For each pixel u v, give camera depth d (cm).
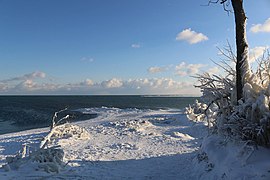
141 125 2375
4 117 4216
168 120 2711
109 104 7888
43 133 2056
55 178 786
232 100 862
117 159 1141
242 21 827
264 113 705
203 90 972
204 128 1964
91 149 1382
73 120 3425
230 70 937
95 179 808
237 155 704
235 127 759
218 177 714
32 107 6134
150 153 1273
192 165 916
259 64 821
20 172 803
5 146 1619
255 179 617
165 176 848
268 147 713
